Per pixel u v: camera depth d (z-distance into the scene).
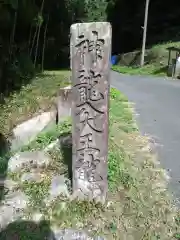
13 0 9.81
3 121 6.53
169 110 7.80
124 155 4.88
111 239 3.29
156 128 6.36
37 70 13.38
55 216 3.66
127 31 28.08
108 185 4.07
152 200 3.84
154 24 25.89
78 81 3.47
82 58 3.40
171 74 15.70
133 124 6.49
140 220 3.51
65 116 6.45
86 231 3.41
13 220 3.66
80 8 25.69
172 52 19.20
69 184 4.19
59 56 21.78
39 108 6.73
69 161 4.78
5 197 4.12
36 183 4.38
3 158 5.30
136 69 19.70
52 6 17.12
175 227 3.39
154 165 4.68
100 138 3.60
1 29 11.11
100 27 3.29
